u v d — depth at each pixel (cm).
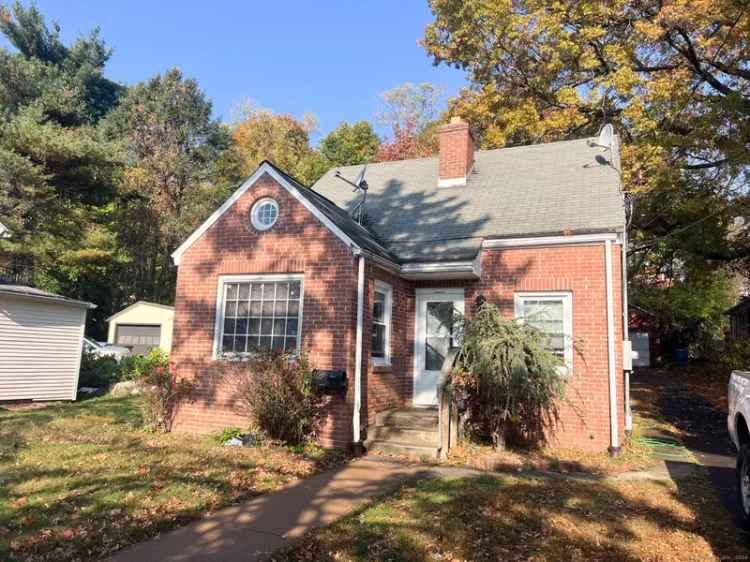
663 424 1290
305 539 517
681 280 2702
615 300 1005
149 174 3647
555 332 1041
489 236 1095
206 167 4069
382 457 920
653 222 2091
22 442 896
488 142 2131
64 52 4219
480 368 904
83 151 2694
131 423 1141
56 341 1584
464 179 1355
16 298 1462
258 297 1070
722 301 2894
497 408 912
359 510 607
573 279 1029
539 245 1065
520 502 648
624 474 821
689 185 1923
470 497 661
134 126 3912
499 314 954
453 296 1158
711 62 1834
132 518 552
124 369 1928
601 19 1947
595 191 1162
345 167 1662
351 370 963
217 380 1055
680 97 1759
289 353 973
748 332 2617
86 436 970
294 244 1041
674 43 1903
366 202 1398
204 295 1104
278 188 1074
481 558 484
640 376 2389
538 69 2084
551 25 1920
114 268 3281
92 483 663
